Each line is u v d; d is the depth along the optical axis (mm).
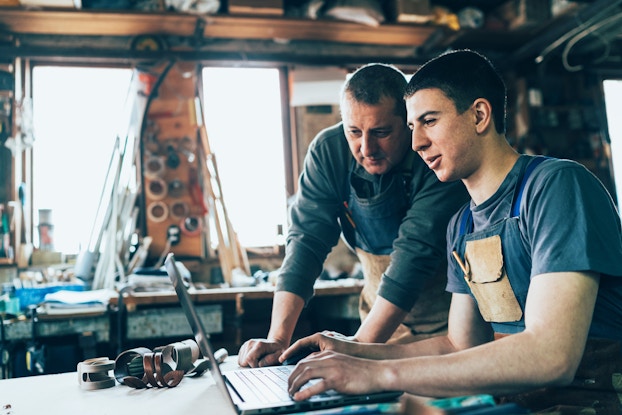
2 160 4637
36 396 1266
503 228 1276
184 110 4922
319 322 4422
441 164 1289
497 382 1024
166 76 4926
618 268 1105
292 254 1975
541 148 5680
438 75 1253
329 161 2002
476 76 1248
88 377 1327
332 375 1061
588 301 1079
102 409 1136
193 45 5141
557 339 1032
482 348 1064
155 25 4816
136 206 4730
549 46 5512
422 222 1777
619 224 1192
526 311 1133
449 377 1037
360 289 3949
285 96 5270
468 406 862
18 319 3438
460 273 1447
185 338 3971
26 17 4512
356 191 1994
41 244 4617
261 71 5266
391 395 1060
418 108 1280
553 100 5863
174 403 1154
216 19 4766
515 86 5832
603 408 1162
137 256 4543
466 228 1408
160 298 3543
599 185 1192
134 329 3486
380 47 5559
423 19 5066
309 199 2039
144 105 4812
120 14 4551
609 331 1189
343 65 5230
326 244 2021
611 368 1175
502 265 1281
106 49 4730
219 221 4684
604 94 6055
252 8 4734
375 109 1681
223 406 1113
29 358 3373
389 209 1969
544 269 1115
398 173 1879
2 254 4445
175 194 4828
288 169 5199
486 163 1287
